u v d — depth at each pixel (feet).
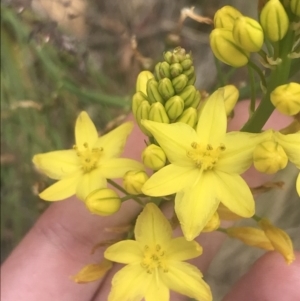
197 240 0.26
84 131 0.22
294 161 0.17
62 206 0.27
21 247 0.28
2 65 0.34
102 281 0.27
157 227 0.19
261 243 0.19
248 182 0.25
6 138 0.35
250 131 0.19
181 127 0.18
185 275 0.19
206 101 0.18
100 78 0.34
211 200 0.17
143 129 0.19
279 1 0.16
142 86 0.20
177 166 0.18
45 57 0.33
